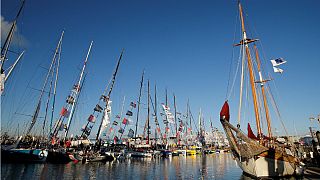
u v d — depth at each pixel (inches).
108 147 2335.1
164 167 1690.5
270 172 1040.8
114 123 2517.2
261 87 1517.0
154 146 3063.5
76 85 2015.3
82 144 2033.7
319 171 1316.4
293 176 1086.4
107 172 1330.0
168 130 3425.2
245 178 1141.1
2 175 1041.5
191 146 3826.3
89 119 2003.0
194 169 1585.9
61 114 1841.8
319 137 1371.8
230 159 2748.5
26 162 1454.2
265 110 1488.7
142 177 1187.9
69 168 1408.7
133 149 2672.2
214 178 1175.0
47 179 1013.2
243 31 1393.9
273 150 1064.8
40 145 1659.7
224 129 1076.5
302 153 1884.8
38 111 1723.7
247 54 1358.3
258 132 1261.1
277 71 1421.0
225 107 1040.8
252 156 1048.2
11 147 1466.5
